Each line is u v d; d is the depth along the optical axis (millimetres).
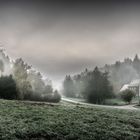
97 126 11570
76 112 15312
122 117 14930
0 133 9039
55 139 9336
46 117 12586
